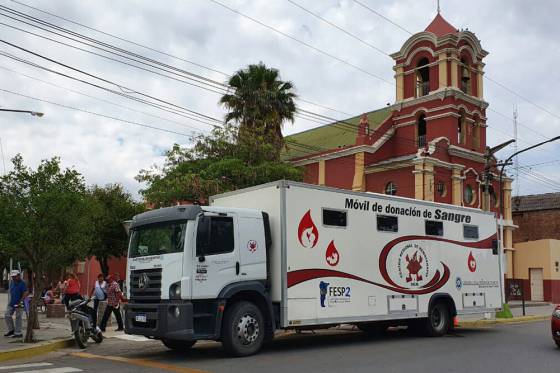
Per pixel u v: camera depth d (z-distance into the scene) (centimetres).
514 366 1134
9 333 1585
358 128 4075
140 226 1317
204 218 1227
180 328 1173
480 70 4247
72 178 1495
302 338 1644
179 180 2533
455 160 3922
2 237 1402
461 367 1116
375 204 1532
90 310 1538
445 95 3956
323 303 1368
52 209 1433
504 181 4275
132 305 1277
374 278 1493
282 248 1309
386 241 1542
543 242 4256
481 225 1873
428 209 1686
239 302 1268
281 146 3097
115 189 4012
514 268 4400
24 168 1451
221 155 2808
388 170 3862
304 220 1359
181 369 1087
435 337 1658
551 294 4166
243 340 1251
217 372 1052
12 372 1072
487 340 1598
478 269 1828
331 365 1131
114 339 1677
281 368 1093
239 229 1285
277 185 1344
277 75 3419
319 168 4206
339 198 1445
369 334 1745
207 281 1216
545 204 5259
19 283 1595
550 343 1534
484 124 4222
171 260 1215
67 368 1116
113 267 4831
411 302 1583
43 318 2330
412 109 4128
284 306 1291
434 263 1677
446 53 4016
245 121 3300
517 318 2467
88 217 1552
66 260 1558
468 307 1769
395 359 1215
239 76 3372
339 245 1424
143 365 1149
